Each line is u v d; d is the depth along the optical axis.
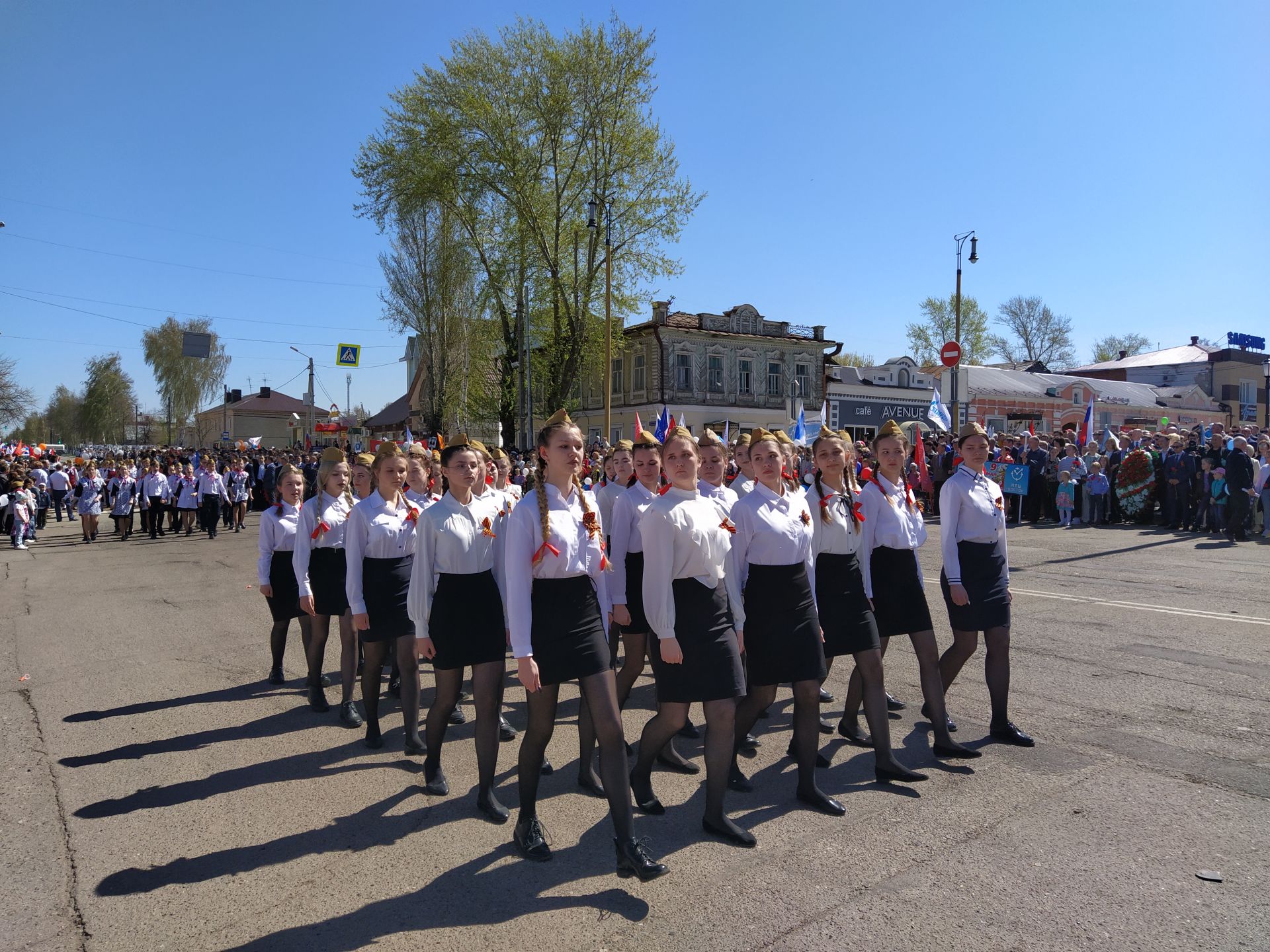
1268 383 37.06
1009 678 6.18
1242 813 3.93
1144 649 6.98
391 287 33.09
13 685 6.61
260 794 4.43
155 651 7.77
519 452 21.58
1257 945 2.85
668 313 37.28
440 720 4.36
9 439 83.38
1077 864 3.46
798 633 4.07
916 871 3.43
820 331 41.09
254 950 2.94
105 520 28.14
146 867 3.60
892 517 4.77
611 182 29.28
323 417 86.00
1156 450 17.83
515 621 3.49
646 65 28.14
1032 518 18.64
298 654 7.71
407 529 5.24
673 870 3.48
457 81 28.09
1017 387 41.38
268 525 6.55
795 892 3.28
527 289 30.72
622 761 3.48
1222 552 12.83
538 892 3.33
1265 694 5.73
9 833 3.95
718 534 3.75
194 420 83.38
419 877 3.48
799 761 4.17
